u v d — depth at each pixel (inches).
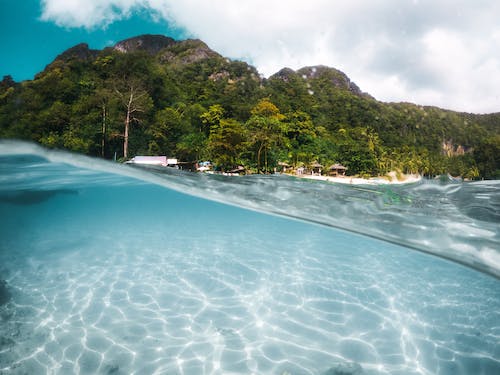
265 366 116.0
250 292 178.9
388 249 268.4
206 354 122.1
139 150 1897.1
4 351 119.2
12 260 220.7
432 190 341.7
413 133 4148.6
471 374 115.2
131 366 113.7
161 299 166.9
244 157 1955.0
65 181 405.7
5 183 358.0
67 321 142.1
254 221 391.5
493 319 154.9
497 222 235.1
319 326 145.3
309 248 271.0
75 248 255.4
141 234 313.6
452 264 218.7
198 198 447.5
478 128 4746.6
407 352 127.3
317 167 2375.7
